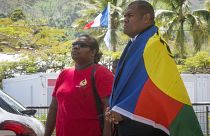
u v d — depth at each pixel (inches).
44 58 1254.3
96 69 185.9
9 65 1197.1
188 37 1733.5
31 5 5324.8
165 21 1702.8
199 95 1045.8
